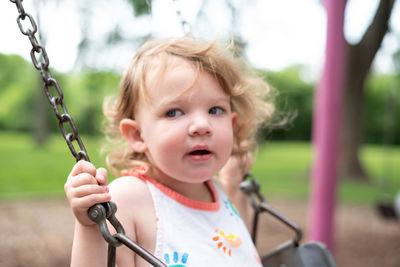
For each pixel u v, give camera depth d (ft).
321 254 3.82
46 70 2.92
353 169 29.78
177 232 3.24
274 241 14.12
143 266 3.08
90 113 62.49
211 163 3.17
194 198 3.63
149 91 3.22
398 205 11.73
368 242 14.55
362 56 25.61
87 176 2.72
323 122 8.98
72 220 16.39
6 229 14.58
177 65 3.24
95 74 30.07
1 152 41.04
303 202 21.75
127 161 3.80
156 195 3.33
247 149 4.37
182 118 3.14
